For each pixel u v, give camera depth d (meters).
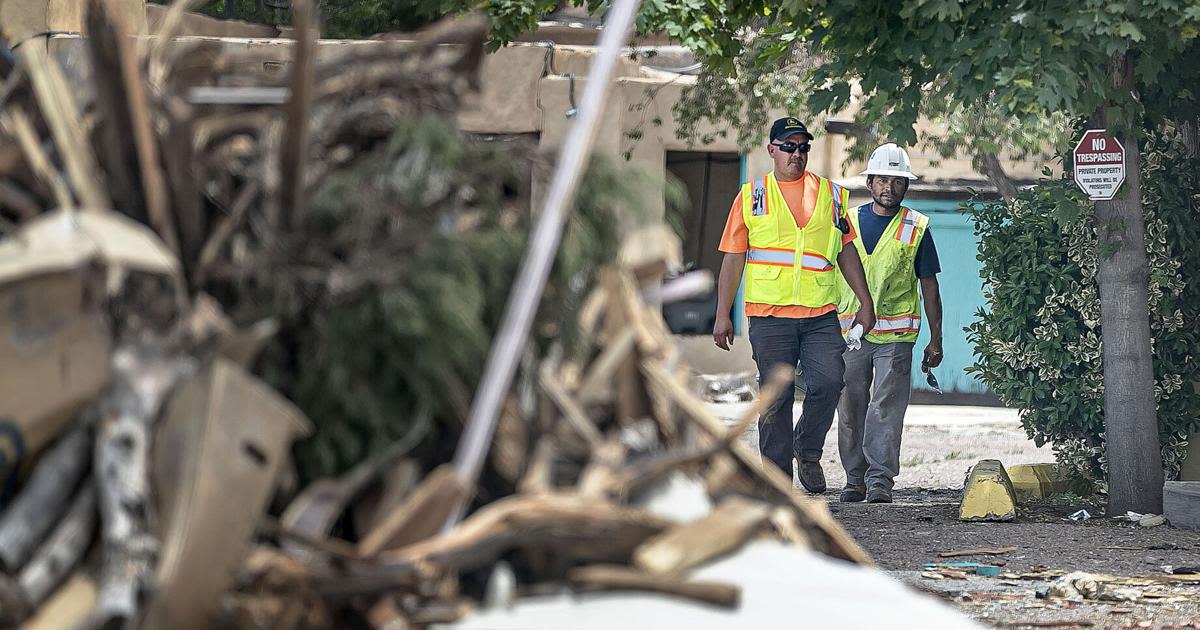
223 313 6.29
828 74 19.05
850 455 23.66
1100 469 23.62
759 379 22.03
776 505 7.33
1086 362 23.28
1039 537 18.91
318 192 6.46
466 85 7.33
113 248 5.52
